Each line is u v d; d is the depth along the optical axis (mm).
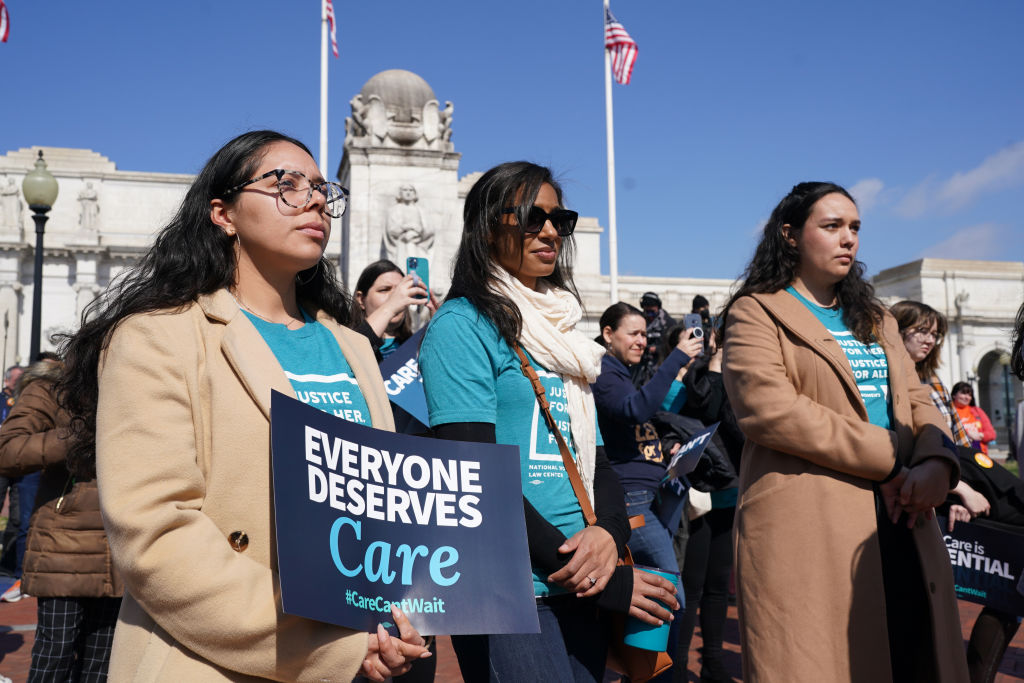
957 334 48719
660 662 2393
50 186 10953
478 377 2293
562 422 2395
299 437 1620
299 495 1576
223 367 1756
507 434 2342
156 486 1577
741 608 2820
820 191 3039
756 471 2887
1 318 44000
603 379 4172
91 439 2094
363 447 1737
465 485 1863
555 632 2240
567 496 2348
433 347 2367
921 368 4648
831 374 2846
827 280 3012
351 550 1630
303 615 1502
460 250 2543
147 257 1924
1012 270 49625
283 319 2027
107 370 1689
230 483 1680
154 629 1637
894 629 2818
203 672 1583
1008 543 3469
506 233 2494
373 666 1616
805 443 2672
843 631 2590
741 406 2875
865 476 2672
